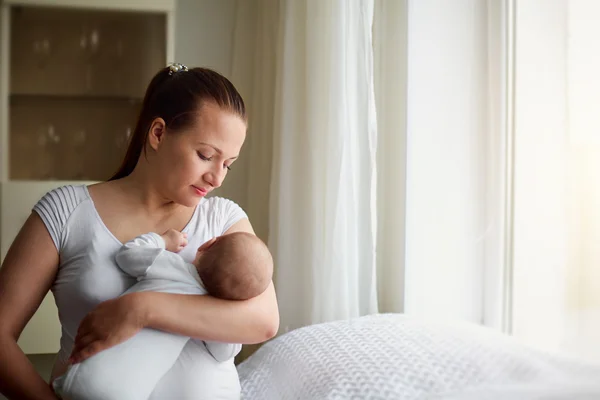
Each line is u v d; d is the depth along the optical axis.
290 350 1.39
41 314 1.96
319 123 1.65
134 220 1.16
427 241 1.78
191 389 1.09
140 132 1.20
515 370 1.16
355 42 1.63
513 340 1.31
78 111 2.22
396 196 1.79
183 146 1.10
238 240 1.13
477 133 1.81
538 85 1.67
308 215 1.69
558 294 1.61
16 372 1.03
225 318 1.07
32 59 2.19
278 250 1.77
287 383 1.28
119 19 2.21
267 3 2.05
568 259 1.58
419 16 1.75
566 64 1.58
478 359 1.19
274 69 2.04
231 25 2.26
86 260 1.10
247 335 1.10
